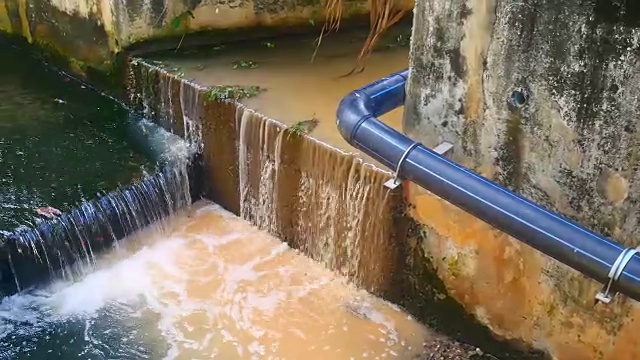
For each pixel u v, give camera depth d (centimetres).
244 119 492
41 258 443
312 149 454
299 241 496
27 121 553
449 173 315
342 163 439
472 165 372
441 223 402
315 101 506
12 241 429
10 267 433
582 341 367
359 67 562
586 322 360
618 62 294
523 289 382
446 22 350
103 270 475
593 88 306
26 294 448
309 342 431
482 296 404
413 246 426
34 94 591
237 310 453
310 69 557
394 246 433
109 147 528
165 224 519
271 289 469
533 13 313
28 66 634
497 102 345
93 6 564
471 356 418
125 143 535
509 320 398
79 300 452
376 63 570
